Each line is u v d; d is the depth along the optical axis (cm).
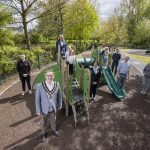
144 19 6116
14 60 1420
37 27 3105
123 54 3584
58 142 705
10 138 721
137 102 1070
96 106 1002
